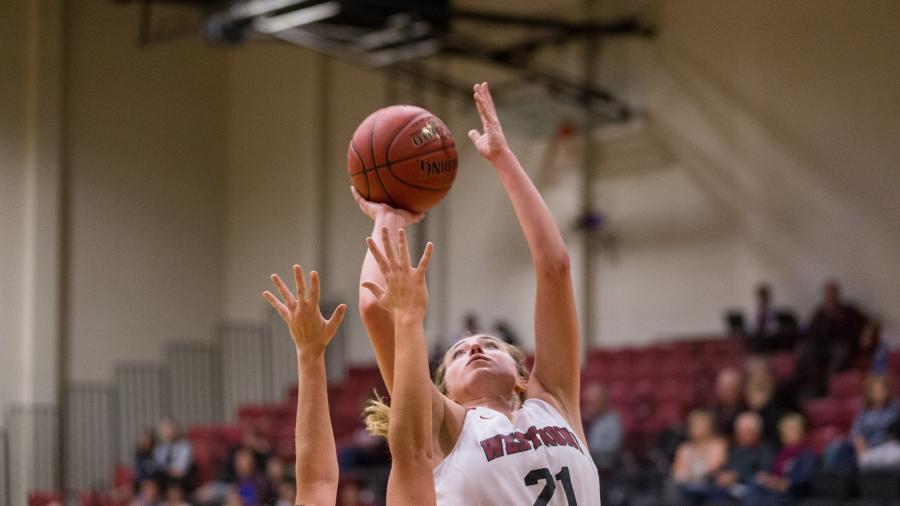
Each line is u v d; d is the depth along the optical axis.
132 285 18.78
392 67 16.48
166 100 19.56
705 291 14.92
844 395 11.77
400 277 3.19
